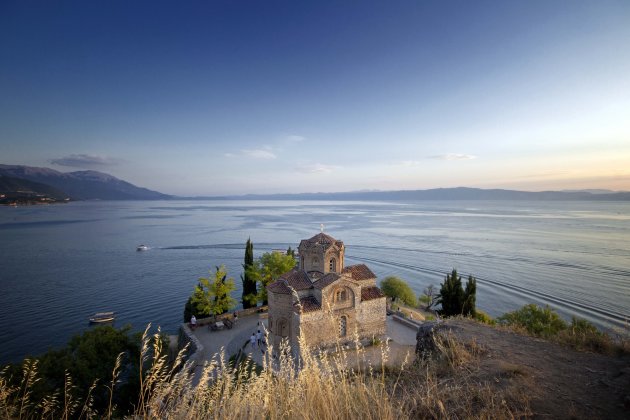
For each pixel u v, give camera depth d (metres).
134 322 64.69
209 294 53.59
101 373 28.31
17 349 53.41
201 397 9.26
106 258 118.75
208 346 42.72
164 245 147.25
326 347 39.12
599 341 16.20
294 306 39.16
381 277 99.25
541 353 15.57
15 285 84.88
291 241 159.50
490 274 98.69
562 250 131.00
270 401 9.02
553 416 10.09
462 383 12.48
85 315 67.25
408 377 13.87
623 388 11.70
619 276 94.12
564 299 76.88
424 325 21.70
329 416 8.36
